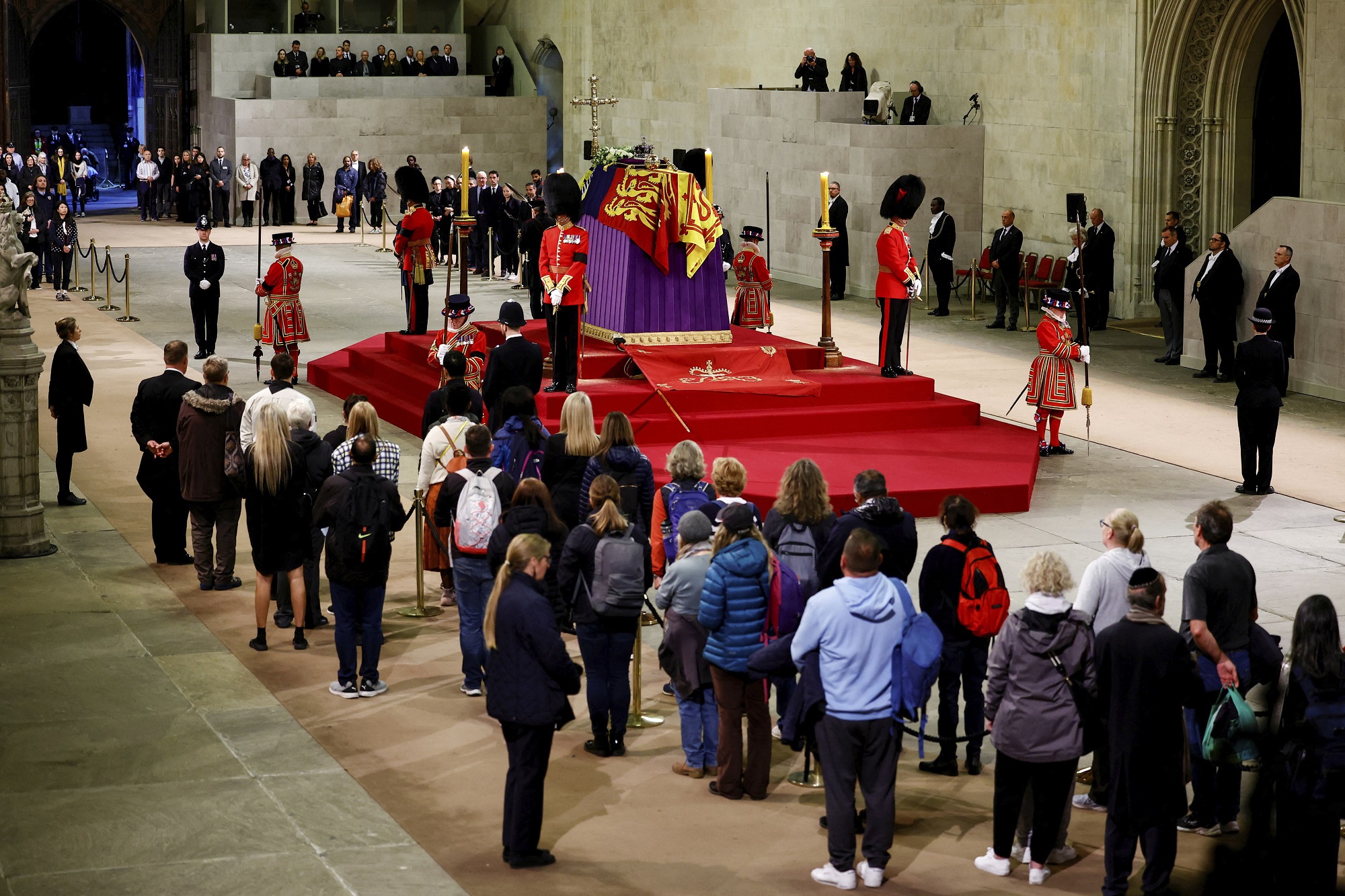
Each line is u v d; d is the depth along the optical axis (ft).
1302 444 53.52
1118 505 45.68
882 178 87.40
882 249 53.78
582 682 32.12
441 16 136.56
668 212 51.75
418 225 61.67
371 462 30.42
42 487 46.83
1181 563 39.75
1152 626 22.34
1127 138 78.64
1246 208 77.92
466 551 30.22
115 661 32.42
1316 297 61.11
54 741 28.12
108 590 37.29
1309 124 66.64
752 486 43.73
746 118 98.63
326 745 28.27
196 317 66.69
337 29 129.39
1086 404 51.29
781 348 54.03
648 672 32.99
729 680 25.95
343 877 22.99
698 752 27.32
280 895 22.33
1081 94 81.56
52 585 37.58
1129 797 22.20
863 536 23.38
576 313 49.47
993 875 23.52
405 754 27.96
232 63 126.00
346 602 30.40
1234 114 76.95
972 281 82.43
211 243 66.59
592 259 54.65
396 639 34.37
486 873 23.27
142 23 134.21
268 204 119.85
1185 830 25.59
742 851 24.27
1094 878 23.52
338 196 117.08
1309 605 22.22
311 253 105.29
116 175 158.51
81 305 81.66
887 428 52.49
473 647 30.50
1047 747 22.57
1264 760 23.29
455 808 25.68
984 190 89.66
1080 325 70.90
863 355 69.97
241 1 132.46
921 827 25.39
